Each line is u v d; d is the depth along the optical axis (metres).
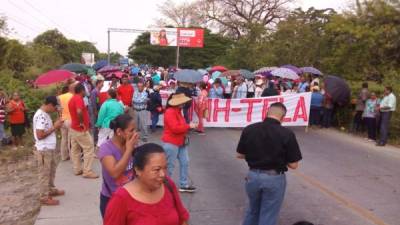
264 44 30.08
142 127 13.12
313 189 8.66
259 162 5.29
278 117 5.38
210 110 15.77
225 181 9.18
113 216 3.04
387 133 13.52
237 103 15.80
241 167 10.41
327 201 7.94
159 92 15.19
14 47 31.39
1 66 29.84
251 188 5.40
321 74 19.42
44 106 7.43
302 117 15.80
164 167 3.06
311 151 12.31
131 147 4.43
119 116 4.48
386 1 19.42
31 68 33.19
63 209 7.37
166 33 55.47
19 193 8.93
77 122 9.16
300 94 15.72
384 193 8.45
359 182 9.21
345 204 7.78
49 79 12.87
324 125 16.58
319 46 23.75
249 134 5.38
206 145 12.98
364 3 19.94
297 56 25.14
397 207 7.65
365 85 15.10
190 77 14.56
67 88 10.15
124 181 4.50
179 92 7.66
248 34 34.44
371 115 14.06
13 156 12.19
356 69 19.50
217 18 56.84
